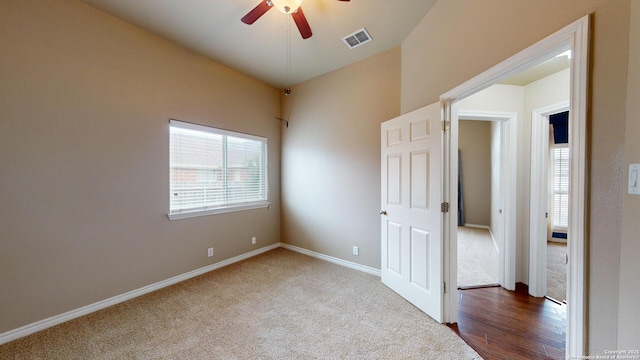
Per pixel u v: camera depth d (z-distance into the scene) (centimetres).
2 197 175
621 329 91
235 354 165
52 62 193
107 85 222
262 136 374
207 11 217
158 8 213
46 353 165
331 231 342
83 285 211
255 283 273
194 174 293
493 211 501
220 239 321
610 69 94
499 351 168
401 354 165
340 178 331
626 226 89
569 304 109
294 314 213
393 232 255
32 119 185
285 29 243
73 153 205
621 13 91
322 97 348
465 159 604
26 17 182
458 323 201
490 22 156
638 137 85
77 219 208
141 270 247
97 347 171
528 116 261
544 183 249
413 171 229
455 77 188
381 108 289
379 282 277
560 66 225
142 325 196
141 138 246
